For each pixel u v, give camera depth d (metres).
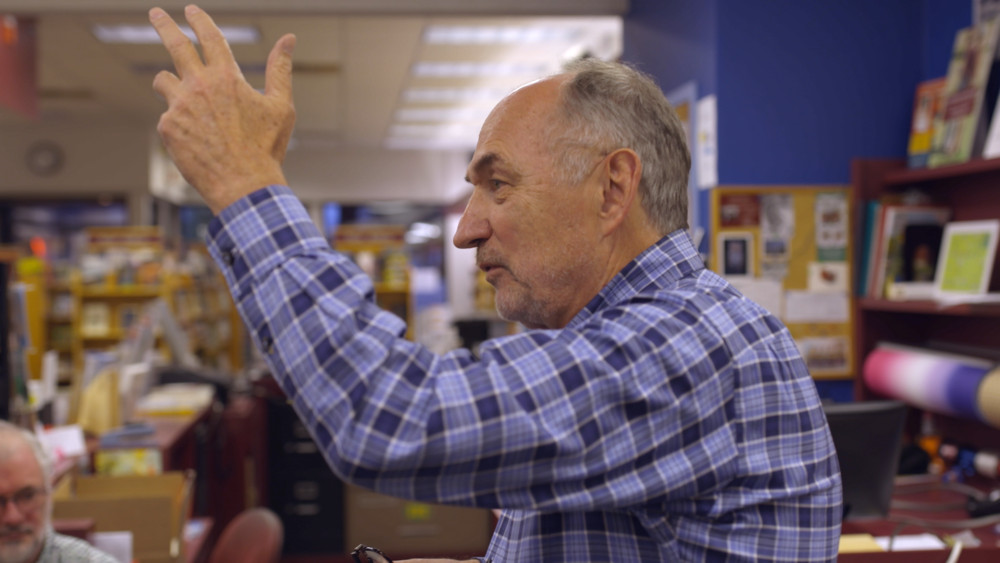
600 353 0.66
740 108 3.29
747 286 3.26
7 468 1.88
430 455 0.62
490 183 0.81
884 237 3.10
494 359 0.67
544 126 0.78
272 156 0.70
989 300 2.56
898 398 3.05
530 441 0.63
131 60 7.81
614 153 0.77
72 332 8.64
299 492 4.99
